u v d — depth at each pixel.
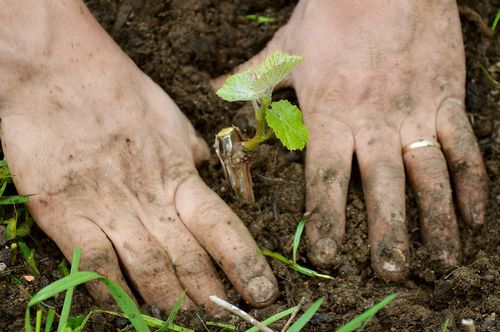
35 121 0.67
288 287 0.65
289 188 0.70
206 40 0.77
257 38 0.78
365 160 0.69
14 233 0.65
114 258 0.65
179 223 0.66
